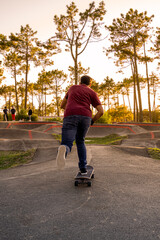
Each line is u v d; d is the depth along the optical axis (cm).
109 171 354
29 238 137
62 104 304
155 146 825
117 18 3198
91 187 256
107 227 151
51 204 199
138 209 185
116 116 6212
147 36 3222
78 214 175
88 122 264
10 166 493
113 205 195
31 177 322
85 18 2750
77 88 274
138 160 475
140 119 3178
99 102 277
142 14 3081
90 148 677
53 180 297
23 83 6494
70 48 2864
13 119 2817
